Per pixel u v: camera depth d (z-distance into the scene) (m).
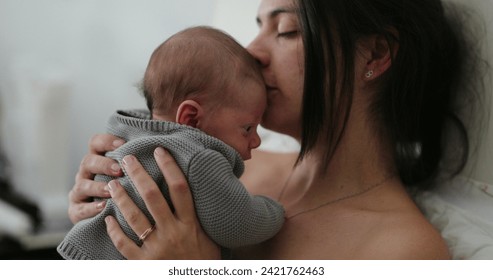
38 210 1.87
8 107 1.94
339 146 0.99
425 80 1.01
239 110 0.90
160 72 0.90
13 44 2.08
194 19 2.06
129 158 0.85
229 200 0.81
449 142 1.13
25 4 2.07
